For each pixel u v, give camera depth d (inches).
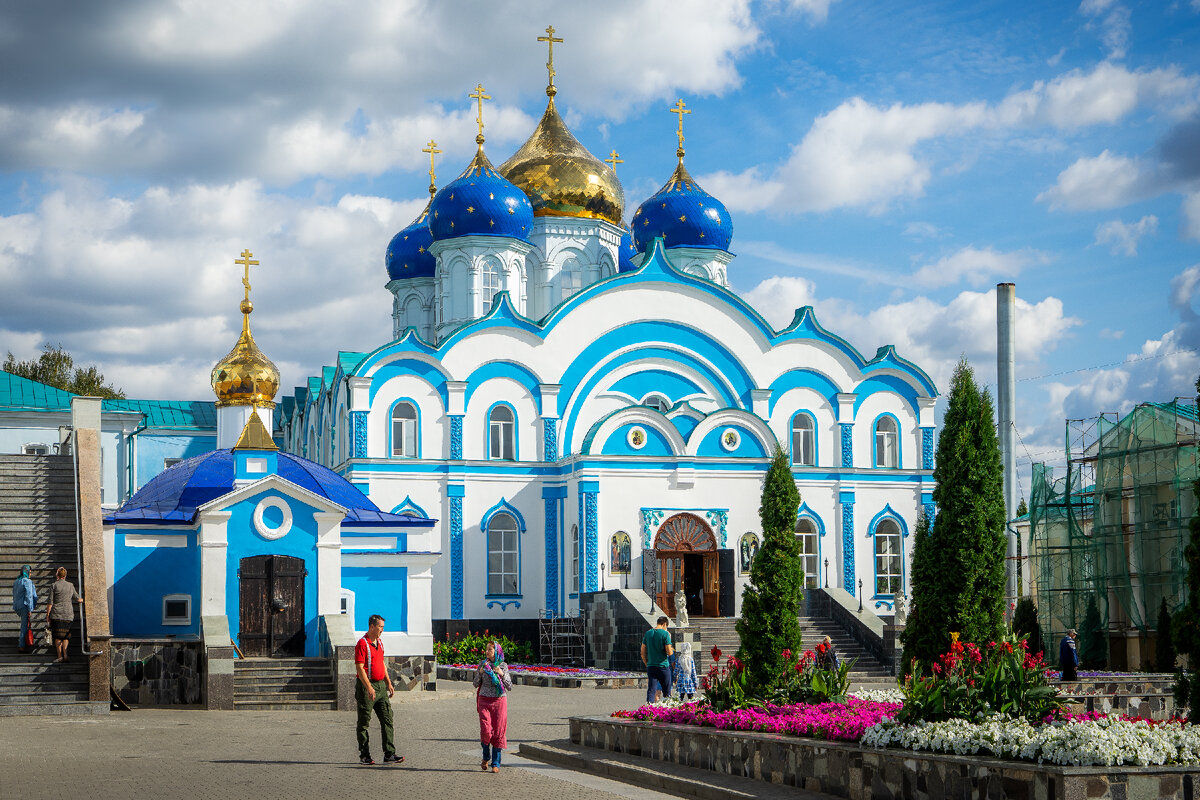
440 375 2177.7
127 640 1336.1
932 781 640.4
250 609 1443.2
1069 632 1684.3
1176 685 757.3
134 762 821.2
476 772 796.6
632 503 2107.5
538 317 2501.2
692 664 1296.8
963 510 891.4
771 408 2324.1
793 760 725.3
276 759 847.7
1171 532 1824.6
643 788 759.7
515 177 2541.8
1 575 1327.5
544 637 2114.9
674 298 2311.8
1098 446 2005.4
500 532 2170.3
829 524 2293.3
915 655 897.5
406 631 1609.3
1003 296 1916.8
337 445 2299.5
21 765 794.2
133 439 2647.6
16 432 2357.3
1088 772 583.2
